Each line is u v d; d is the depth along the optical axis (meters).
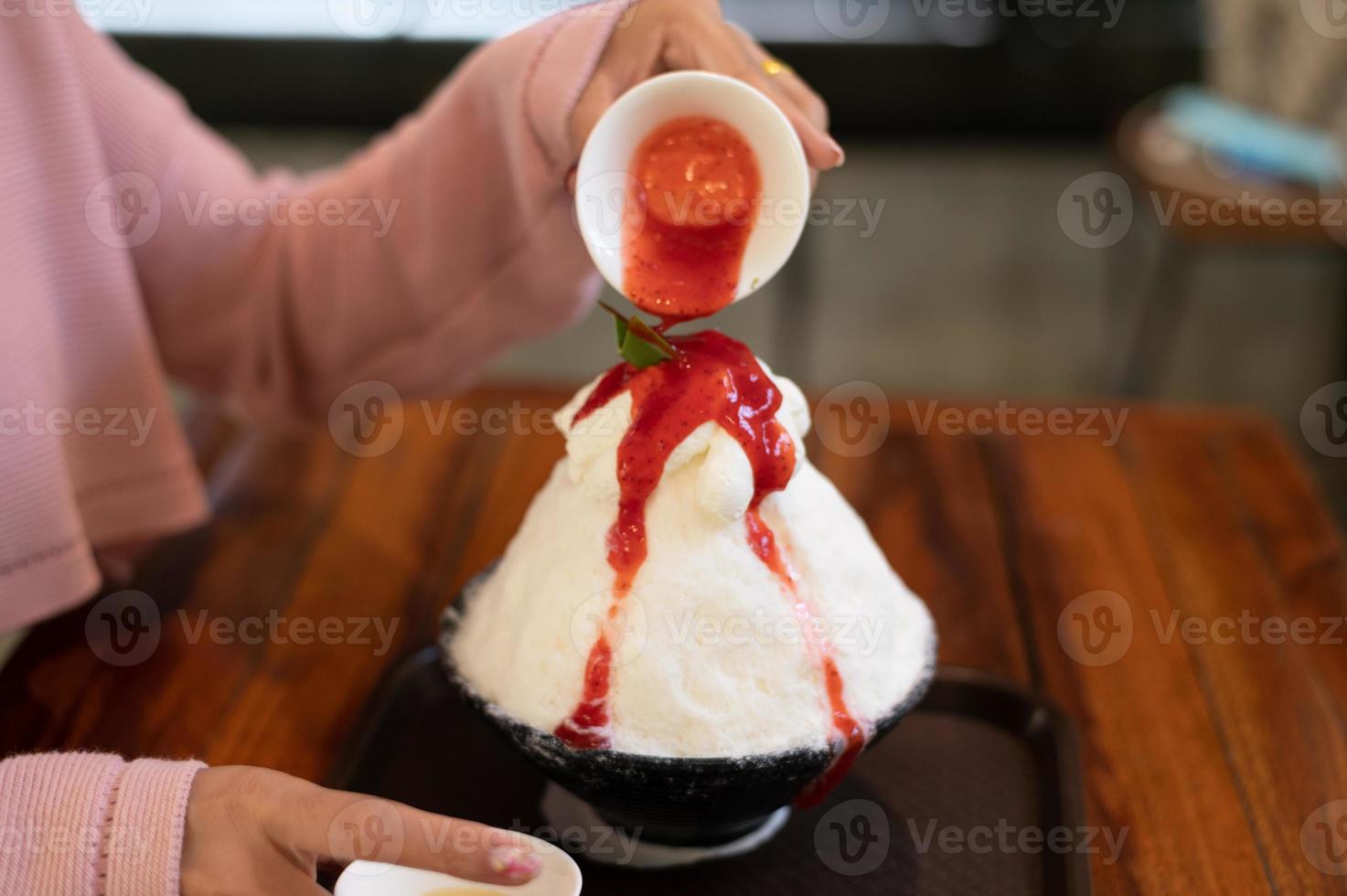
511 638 0.53
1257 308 1.73
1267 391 1.58
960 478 0.75
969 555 0.70
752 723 0.50
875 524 0.72
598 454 0.51
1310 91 1.29
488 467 0.76
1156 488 0.75
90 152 0.63
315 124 1.84
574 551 0.51
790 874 0.54
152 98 0.69
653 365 0.51
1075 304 1.72
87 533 0.67
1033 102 1.88
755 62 0.56
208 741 0.59
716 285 0.52
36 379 0.60
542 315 0.69
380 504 0.73
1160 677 0.62
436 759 0.59
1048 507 0.73
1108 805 0.56
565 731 0.50
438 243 0.67
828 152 0.54
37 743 0.59
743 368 0.51
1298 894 0.53
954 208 1.91
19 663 0.63
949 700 0.61
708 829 0.53
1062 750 0.58
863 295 1.74
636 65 0.57
